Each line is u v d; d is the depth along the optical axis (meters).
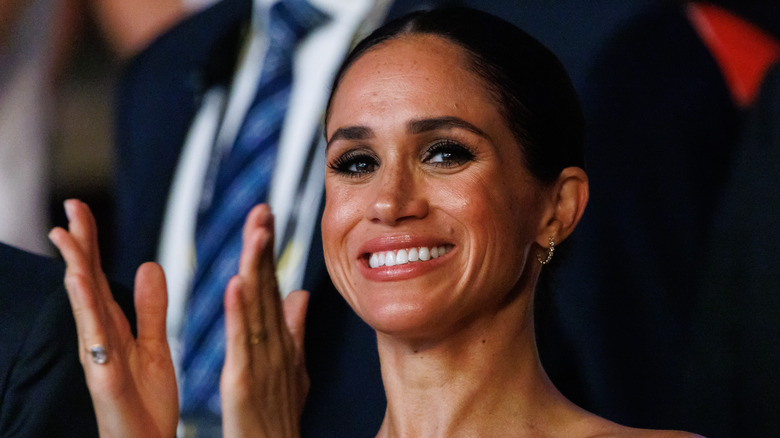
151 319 10.64
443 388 10.00
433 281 9.66
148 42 17.73
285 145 14.80
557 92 10.22
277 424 10.74
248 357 10.52
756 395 12.61
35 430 10.32
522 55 10.08
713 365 12.86
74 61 19.84
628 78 13.84
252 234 10.49
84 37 19.86
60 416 10.45
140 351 10.52
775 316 12.57
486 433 9.95
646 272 13.34
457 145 9.75
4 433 10.32
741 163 13.16
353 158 10.05
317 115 14.73
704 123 13.95
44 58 19.83
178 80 16.27
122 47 19.81
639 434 9.70
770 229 12.75
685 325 13.30
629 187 13.52
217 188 15.06
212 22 16.38
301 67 15.14
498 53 9.98
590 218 13.42
